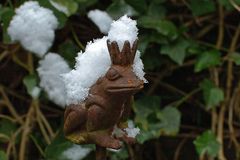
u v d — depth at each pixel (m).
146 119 1.13
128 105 0.73
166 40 1.12
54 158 1.05
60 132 1.06
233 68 1.22
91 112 0.70
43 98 1.15
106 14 1.08
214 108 1.17
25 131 1.13
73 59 1.10
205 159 1.17
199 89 1.18
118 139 0.73
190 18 1.20
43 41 1.05
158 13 1.13
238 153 1.18
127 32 0.71
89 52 0.73
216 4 1.20
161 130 1.12
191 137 1.23
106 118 0.70
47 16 1.03
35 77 1.10
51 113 1.19
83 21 1.16
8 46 1.15
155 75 1.20
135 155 1.19
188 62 1.19
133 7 1.10
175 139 1.23
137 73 0.72
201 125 1.24
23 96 1.20
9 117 1.14
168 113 1.13
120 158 1.12
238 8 1.10
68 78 0.74
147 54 1.16
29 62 1.14
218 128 1.17
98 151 0.72
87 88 0.72
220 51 1.21
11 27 1.04
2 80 1.20
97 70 0.72
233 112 1.21
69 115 0.73
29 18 1.03
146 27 1.10
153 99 1.16
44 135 1.13
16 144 1.16
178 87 1.23
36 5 1.03
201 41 1.21
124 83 0.67
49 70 1.08
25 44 1.05
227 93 1.18
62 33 1.15
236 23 1.21
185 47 1.12
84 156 1.06
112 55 0.68
